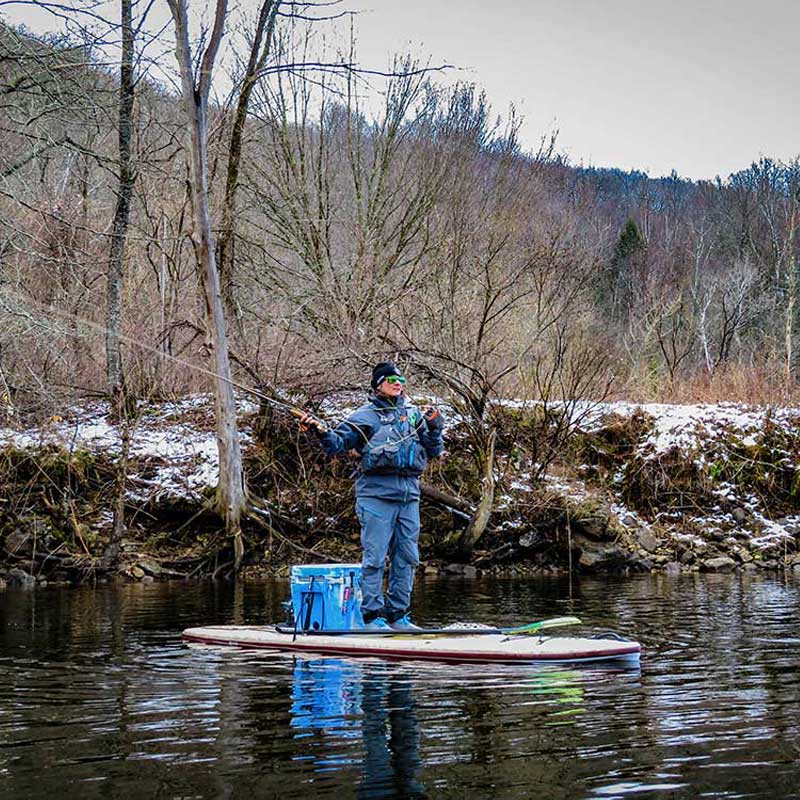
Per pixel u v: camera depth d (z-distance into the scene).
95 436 15.04
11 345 13.84
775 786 3.90
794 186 46.22
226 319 16.47
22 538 13.56
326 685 5.95
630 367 21.06
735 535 16.53
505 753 4.39
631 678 6.09
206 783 4.00
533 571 15.03
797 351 29.47
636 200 51.25
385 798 3.81
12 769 4.20
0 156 13.47
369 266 17.45
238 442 14.15
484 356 16.16
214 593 11.95
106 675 6.33
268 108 18.19
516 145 19.55
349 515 15.23
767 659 6.73
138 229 16.20
